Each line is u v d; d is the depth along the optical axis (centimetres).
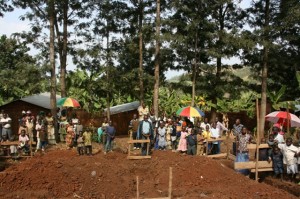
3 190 1123
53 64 2242
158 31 2456
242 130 1449
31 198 1080
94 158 1452
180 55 2609
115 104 3638
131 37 2658
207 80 2662
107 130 1791
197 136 1706
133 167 1354
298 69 2888
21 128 1731
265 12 2639
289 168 1361
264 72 2698
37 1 2314
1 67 3584
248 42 2464
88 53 2448
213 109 2747
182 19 2598
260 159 1455
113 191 1169
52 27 2264
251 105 3431
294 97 3072
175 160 1423
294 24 2600
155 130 1869
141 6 2577
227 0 2472
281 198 1109
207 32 2520
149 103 3180
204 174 1299
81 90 3128
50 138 2002
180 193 1150
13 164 1520
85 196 1123
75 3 2430
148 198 1025
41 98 2930
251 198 1084
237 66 2780
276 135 1528
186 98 3422
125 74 2562
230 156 1706
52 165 1265
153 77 2522
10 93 3403
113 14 2531
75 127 1888
